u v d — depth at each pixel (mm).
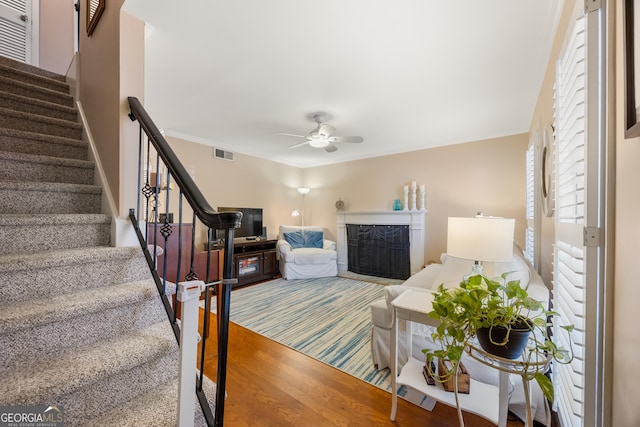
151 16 1752
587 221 1002
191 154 4410
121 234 1665
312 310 3285
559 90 1505
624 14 747
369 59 2197
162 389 1221
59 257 1295
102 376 1032
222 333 1030
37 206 1624
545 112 2277
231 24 1819
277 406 1640
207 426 1118
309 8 1673
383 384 1864
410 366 1676
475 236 1526
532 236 3002
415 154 4848
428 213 4703
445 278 1943
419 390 1467
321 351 2295
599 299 977
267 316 3086
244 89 2730
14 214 1502
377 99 2926
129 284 1499
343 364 2102
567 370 1284
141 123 1525
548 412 1418
